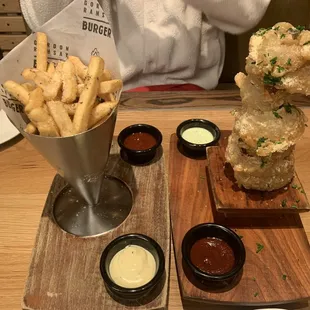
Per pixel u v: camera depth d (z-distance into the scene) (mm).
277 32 828
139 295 814
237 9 1677
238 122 918
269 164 903
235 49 2086
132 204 1052
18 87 858
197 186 1102
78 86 888
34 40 945
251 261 903
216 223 961
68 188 1105
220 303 834
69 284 868
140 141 1212
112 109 877
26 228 1022
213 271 853
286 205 927
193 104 1421
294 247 931
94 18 924
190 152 1197
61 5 1655
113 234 976
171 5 1697
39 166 1199
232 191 967
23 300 840
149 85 1938
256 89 859
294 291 844
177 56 1820
